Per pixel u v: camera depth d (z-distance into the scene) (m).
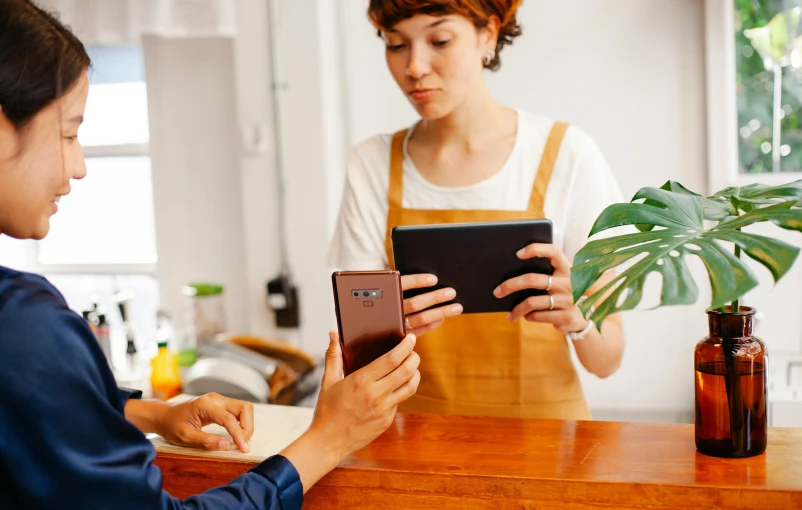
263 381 2.42
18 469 0.83
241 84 2.99
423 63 1.52
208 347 2.61
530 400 1.65
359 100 3.03
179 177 3.22
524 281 1.42
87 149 3.29
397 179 1.73
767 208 0.97
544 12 2.76
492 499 1.05
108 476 0.86
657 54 2.70
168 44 3.16
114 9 2.80
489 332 1.65
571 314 1.45
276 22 2.92
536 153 1.66
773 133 2.63
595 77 2.75
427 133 1.72
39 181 0.88
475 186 1.66
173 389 2.45
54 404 0.83
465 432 1.24
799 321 2.60
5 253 3.46
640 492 1.01
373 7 1.54
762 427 1.09
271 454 1.16
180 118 3.19
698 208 1.06
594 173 1.63
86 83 0.92
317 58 2.91
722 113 2.60
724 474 1.03
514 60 2.80
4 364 0.82
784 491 0.98
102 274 3.39
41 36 0.86
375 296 1.14
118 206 3.34
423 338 1.68
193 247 3.25
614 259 0.98
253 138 3.00
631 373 2.82
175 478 1.18
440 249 1.42
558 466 1.08
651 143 2.74
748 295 2.64
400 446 1.18
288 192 3.01
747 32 2.59
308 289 3.04
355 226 1.76
